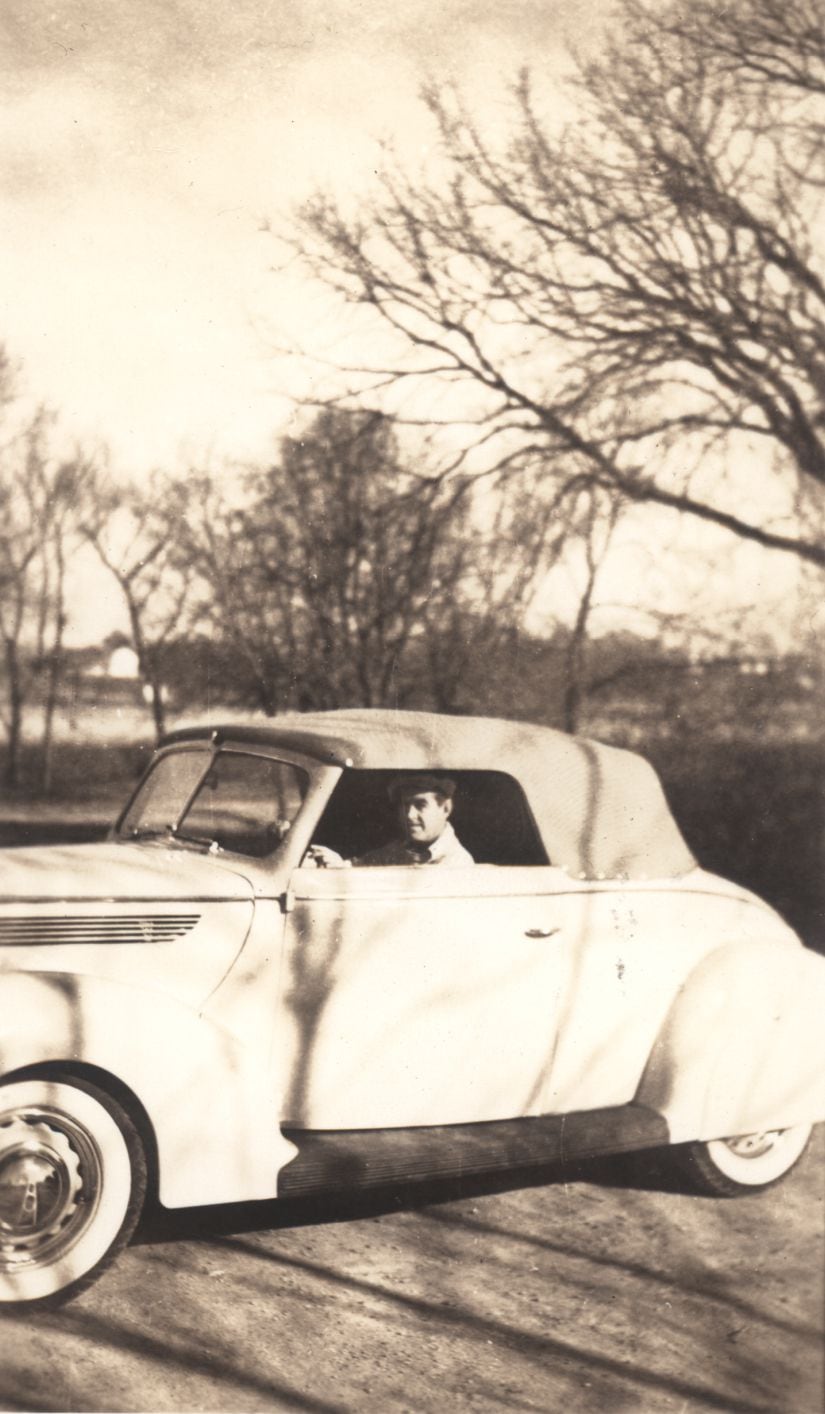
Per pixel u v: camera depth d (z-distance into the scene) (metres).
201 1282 3.31
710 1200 3.93
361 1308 3.15
